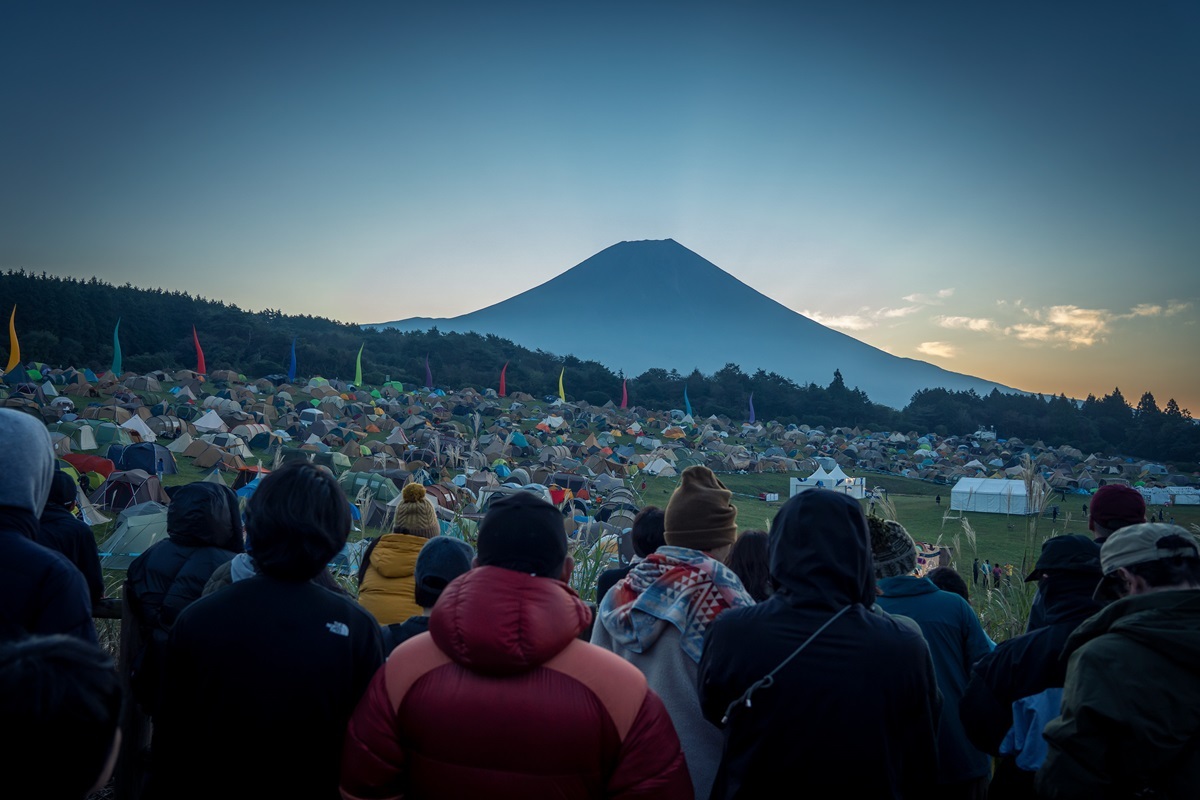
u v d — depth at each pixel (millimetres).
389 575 2836
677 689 2195
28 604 1743
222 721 1764
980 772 2605
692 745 2178
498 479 32938
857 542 1930
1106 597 2098
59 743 1001
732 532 2398
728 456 56000
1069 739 1779
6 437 1903
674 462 52125
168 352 89312
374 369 91188
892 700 1785
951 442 88938
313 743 1799
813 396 114875
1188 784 1682
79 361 79812
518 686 1604
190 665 1811
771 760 1800
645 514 2994
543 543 1743
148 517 14742
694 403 108938
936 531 26703
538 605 1602
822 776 1760
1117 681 1745
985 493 35562
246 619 1823
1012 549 18531
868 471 62594
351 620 1907
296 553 1869
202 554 2662
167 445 34375
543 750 1583
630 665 1700
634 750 1621
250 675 1769
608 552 4559
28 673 1021
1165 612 1782
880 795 1762
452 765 1606
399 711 1676
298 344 88938
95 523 17953
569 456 48906
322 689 1803
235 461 32312
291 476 1906
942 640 2637
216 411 43469
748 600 2248
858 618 1865
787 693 1791
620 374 115250
